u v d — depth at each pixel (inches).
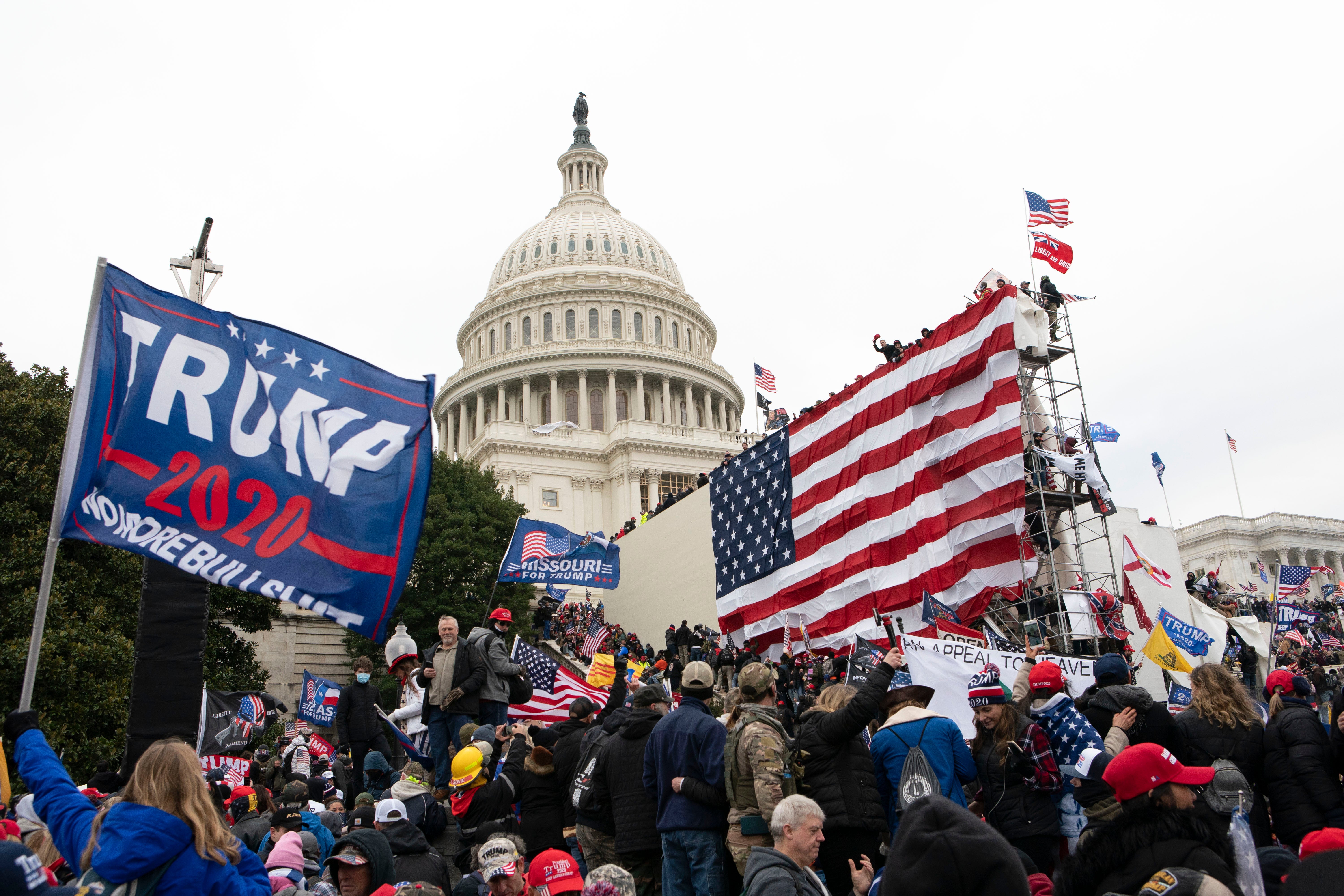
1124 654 971.9
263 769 642.8
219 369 356.5
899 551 1164.5
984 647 576.4
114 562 1205.1
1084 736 314.0
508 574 1024.2
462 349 4498.0
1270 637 1145.4
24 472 1152.2
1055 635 967.6
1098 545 1347.2
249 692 812.0
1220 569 2851.9
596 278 4279.0
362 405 373.1
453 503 2213.3
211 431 348.5
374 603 353.7
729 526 1526.8
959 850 145.6
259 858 227.3
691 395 3922.2
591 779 376.5
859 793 316.5
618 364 3814.0
